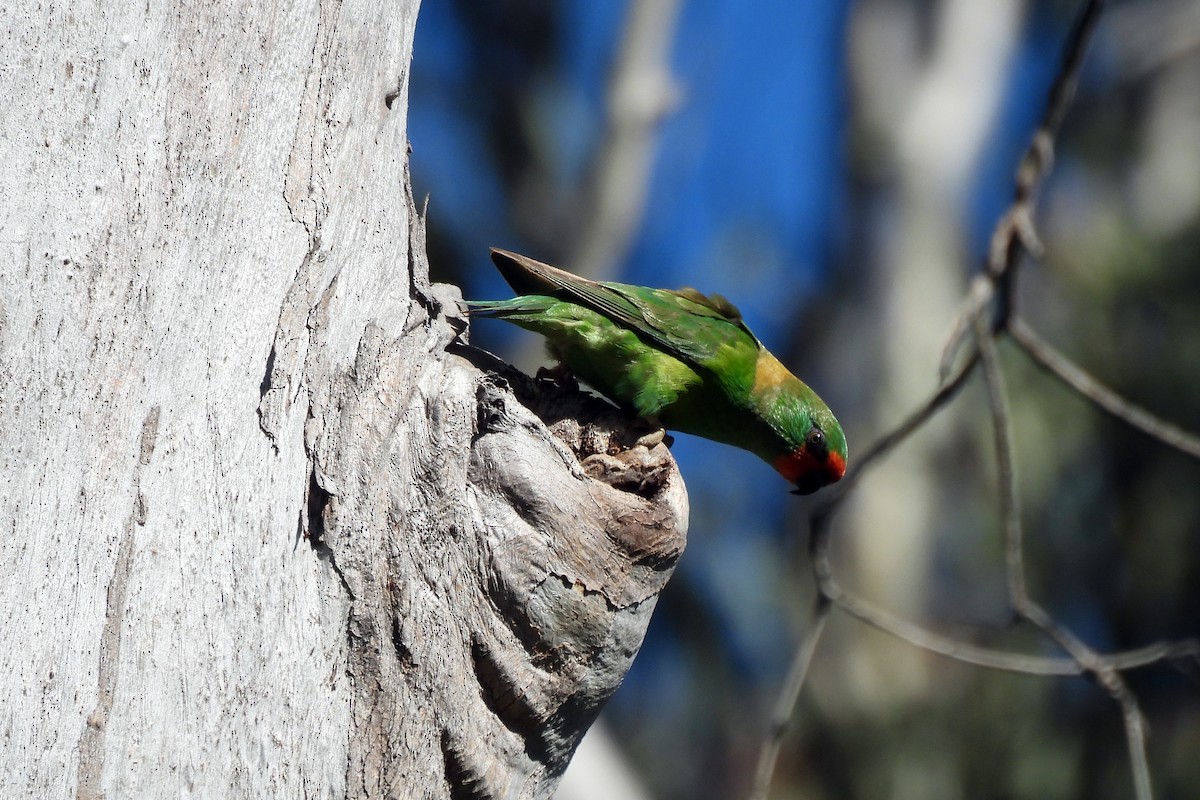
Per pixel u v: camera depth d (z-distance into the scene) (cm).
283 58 650
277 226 637
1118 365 1983
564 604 676
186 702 560
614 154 2119
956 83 2620
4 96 554
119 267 571
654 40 2138
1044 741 1931
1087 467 1981
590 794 1538
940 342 2422
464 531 663
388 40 712
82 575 541
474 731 664
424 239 741
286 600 602
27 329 544
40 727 519
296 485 619
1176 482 1923
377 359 666
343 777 619
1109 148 2427
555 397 844
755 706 2159
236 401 604
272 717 588
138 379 570
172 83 600
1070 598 1995
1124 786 1873
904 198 2544
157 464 571
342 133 676
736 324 1129
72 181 564
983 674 1988
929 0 2667
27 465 535
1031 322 2062
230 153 620
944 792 1944
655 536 696
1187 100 2417
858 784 1989
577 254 2119
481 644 664
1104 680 1065
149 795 543
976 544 2167
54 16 567
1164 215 2155
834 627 2136
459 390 680
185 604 568
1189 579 1914
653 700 2233
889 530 2228
